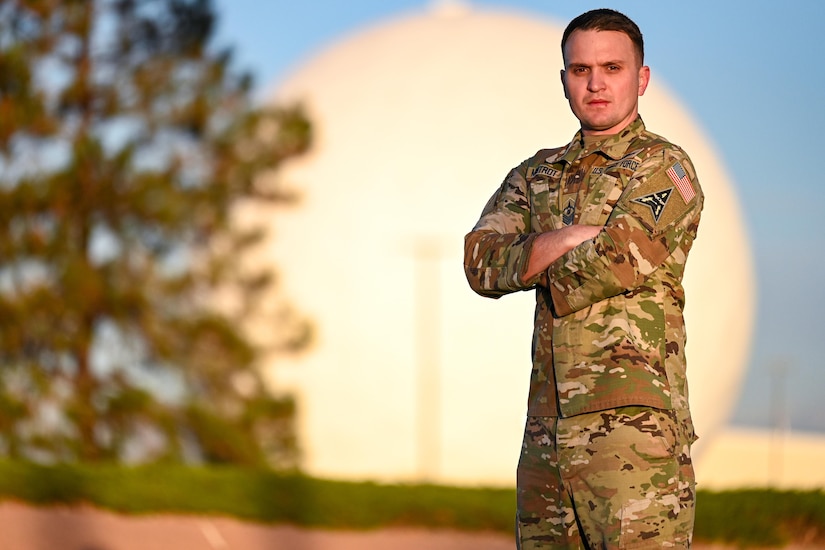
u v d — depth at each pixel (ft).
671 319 11.22
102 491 31.17
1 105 61.21
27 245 60.59
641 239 11.00
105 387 62.13
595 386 10.94
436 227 54.24
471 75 57.11
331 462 56.54
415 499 30.78
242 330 59.21
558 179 11.83
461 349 53.67
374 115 56.95
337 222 55.98
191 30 63.41
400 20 62.39
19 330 60.64
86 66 63.21
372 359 54.54
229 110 62.18
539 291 11.70
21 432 60.70
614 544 10.69
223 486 31.37
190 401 60.18
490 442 53.62
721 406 58.54
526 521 11.54
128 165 60.23
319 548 27.84
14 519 29.84
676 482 10.82
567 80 11.71
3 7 62.44
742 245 60.54
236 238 59.62
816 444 78.38
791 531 27.71
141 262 61.46
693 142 62.23
